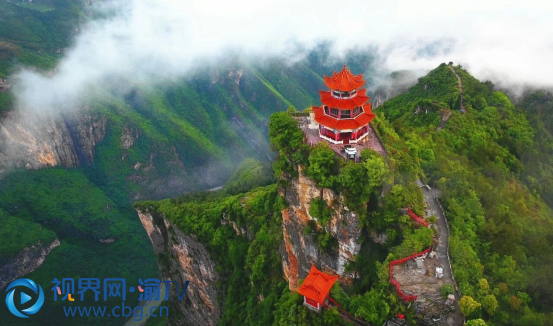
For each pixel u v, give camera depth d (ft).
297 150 232.94
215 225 369.71
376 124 258.57
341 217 216.74
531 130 419.13
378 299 183.73
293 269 270.46
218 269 358.23
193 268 399.44
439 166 264.93
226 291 358.43
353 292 214.69
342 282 229.25
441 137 331.36
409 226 204.85
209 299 395.34
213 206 387.75
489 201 255.50
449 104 407.64
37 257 634.84
